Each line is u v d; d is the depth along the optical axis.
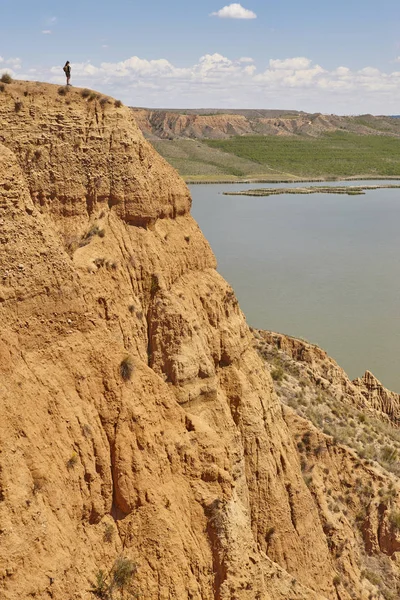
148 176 29.95
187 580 21.91
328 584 32.66
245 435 31.25
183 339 28.31
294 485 33.03
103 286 26.39
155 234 30.05
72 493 20.23
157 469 22.31
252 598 22.86
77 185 28.03
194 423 24.06
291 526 31.69
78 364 21.52
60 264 21.61
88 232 27.77
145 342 27.78
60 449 20.17
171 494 22.45
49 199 27.52
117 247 28.02
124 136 29.31
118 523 21.53
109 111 29.28
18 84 28.05
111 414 21.86
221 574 22.67
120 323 26.48
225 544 22.83
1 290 20.05
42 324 20.95
